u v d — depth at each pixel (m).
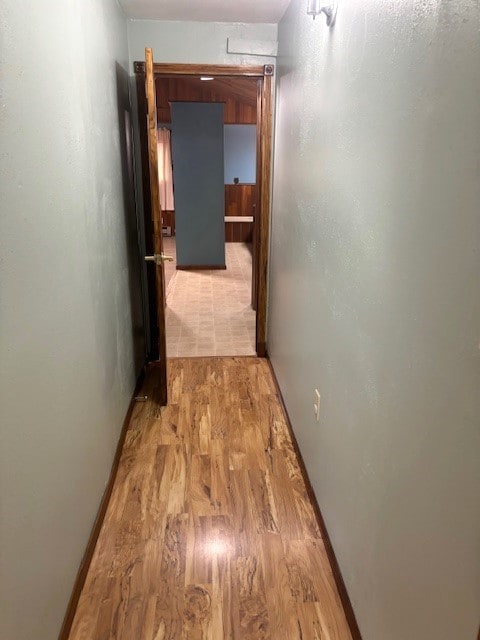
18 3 1.14
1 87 1.03
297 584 1.68
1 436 1.02
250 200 8.92
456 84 0.81
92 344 1.87
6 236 1.05
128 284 2.82
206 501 2.09
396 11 1.07
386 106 1.14
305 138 2.12
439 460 0.91
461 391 0.82
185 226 6.40
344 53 1.49
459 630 0.84
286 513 2.03
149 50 2.42
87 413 1.77
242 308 4.89
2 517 1.02
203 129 5.96
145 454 2.42
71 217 1.59
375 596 1.30
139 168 3.19
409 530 1.06
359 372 1.39
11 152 1.08
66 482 1.50
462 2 0.79
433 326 0.92
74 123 1.65
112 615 1.56
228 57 3.05
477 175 0.75
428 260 0.93
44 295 1.30
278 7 2.66
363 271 1.33
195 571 1.73
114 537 1.88
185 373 3.35
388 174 1.13
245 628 1.52
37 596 1.24
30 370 1.19
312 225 2.00
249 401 2.96
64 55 1.53
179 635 1.50
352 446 1.48
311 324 2.04
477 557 0.78
